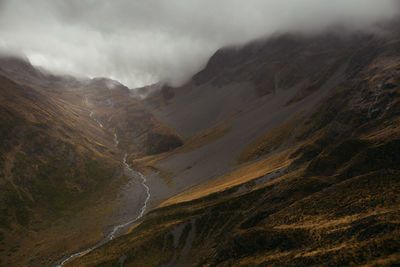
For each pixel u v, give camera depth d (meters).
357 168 97.88
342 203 74.50
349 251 52.69
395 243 49.56
